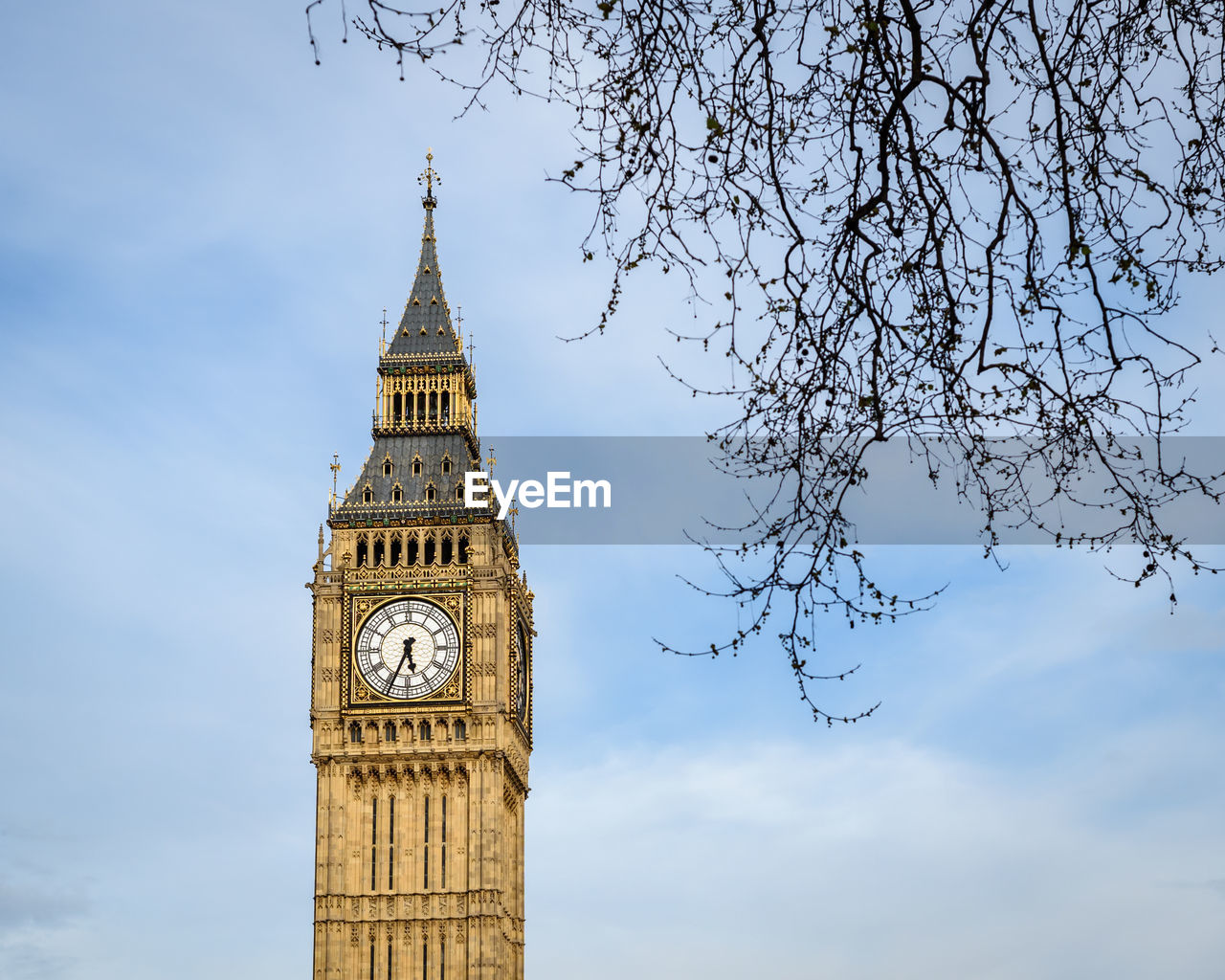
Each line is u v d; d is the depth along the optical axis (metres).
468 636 138.25
